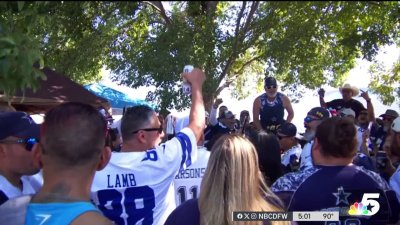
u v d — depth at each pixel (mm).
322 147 2199
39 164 1588
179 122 3580
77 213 1341
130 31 2475
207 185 1814
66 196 1388
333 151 2154
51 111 1477
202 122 2236
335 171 2152
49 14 1813
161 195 2270
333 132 2148
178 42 1950
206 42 1930
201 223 1801
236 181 1786
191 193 2662
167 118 3586
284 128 4094
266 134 3018
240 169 1799
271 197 1977
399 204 2195
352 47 2438
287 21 1888
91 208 1370
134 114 2402
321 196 2102
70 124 1409
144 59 2078
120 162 2184
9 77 1704
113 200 2168
